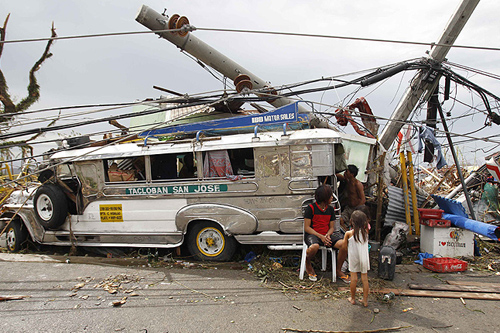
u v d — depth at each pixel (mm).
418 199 8203
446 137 8609
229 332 3891
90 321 4203
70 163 7016
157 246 6496
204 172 6234
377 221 7141
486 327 3926
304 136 5797
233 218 6059
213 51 8773
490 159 7793
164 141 6516
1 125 7262
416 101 9383
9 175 9094
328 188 5289
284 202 5867
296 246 5750
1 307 4645
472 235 6324
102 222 6812
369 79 8023
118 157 6594
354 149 8031
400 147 8578
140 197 6547
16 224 7688
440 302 4566
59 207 6844
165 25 8328
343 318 4164
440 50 8773
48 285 5395
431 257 6215
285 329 3922
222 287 5176
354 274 4473
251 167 6152
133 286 5293
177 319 4207
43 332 3973
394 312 4301
